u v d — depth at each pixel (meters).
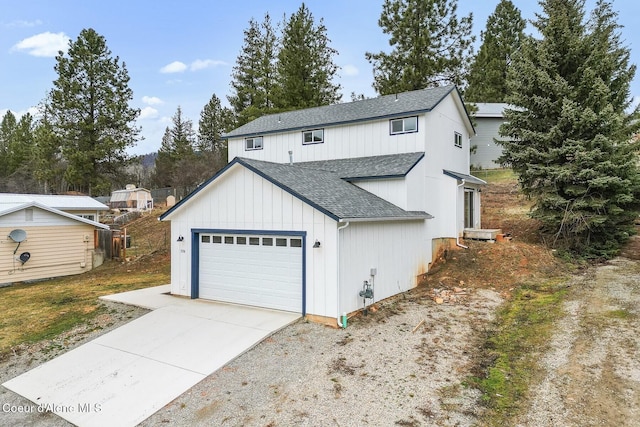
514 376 6.14
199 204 11.29
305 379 6.19
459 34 22.58
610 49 16.22
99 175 34.53
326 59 31.02
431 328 8.46
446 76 22.88
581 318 8.37
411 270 12.32
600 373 6.01
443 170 15.27
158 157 57.25
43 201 22.75
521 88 15.45
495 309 9.68
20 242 15.75
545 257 13.48
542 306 9.48
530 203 20.94
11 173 52.81
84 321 9.61
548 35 15.05
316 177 11.87
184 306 10.43
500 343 7.51
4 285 15.24
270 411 5.30
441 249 14.76
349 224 9.13
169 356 7.22
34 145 43.34
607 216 13.57
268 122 20.70
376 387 5.88
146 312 10.05
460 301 10.52
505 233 17.27
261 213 9.99
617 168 13.18
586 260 13.82
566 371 6.16
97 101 33.53
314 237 9.04
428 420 4.98
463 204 15.94
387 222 10.92
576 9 15.47
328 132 16.95
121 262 18.91
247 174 10.24
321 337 8.01
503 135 16.39
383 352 7.19
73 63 32.25
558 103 14.43
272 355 7.16
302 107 28.81
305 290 9.20
